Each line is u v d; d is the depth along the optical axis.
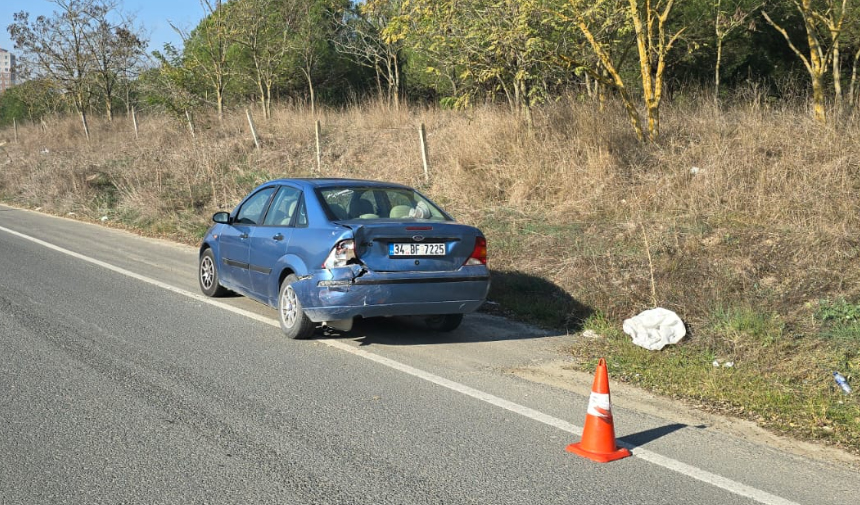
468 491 3.79
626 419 5.02
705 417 5.10
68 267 10.59
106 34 35.03
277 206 7.60
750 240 8.93
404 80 34.06
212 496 3.65
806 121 11.74
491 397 5.36
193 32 31.97
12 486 3.71
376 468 4.05
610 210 11.00
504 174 13.04
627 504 3.70
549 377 5.94
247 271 7.77
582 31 12.83
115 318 7.52
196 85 26.91
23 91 46.59
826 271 7.80
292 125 22.42
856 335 6.51
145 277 10.01
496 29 11.88
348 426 4.68
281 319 7.04
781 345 6.54
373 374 5.86
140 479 3.82
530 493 3.79
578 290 8.46
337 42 33.66
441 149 15.85
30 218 17.83
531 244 10.27
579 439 4.58
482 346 6.89
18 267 10.40
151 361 6.00
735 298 7.65
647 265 8.68
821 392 5.68
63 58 34.34
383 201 7.20
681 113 13.95
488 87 15.95
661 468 4.18
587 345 6.97
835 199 9.34
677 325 7.05
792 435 4.79
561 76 15.52
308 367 6.00
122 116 38.16
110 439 4.34
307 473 3.96
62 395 5.10
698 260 8.63
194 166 19.80
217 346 6.55
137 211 16.95
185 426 4.59
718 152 11.24
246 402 5.08
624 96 12.60
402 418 4.87
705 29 20.06
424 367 6.11
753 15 20.11
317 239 6.61
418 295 6.48
